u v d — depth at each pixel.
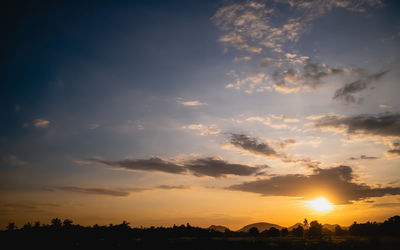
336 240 114.88
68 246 122.50
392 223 122.62
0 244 123.44
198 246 115.19
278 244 111.56
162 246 117.12
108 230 175.62
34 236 138.75
